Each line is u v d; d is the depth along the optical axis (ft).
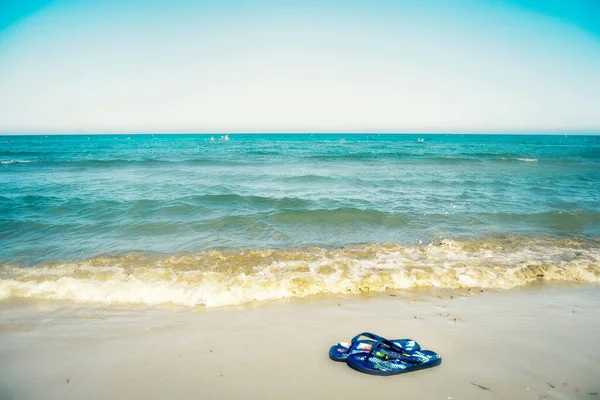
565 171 77.97
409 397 11.57
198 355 14.28
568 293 20.86
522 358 13.98
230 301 19.70
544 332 16.20
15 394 11.95
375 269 23.81
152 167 83.56
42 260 25.66
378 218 37.19
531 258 26.03
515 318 17.66
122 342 15.42
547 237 31.30
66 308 18.93
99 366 13.58
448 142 280.10
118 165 87.51
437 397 11.55
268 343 15.24
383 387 12.11
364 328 16.65
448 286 21.77
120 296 20.17
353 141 302.25
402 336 15.80
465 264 24.77
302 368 13.30
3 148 176.96
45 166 83.97
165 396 11.66
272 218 37.19
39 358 14.24
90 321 17.48
